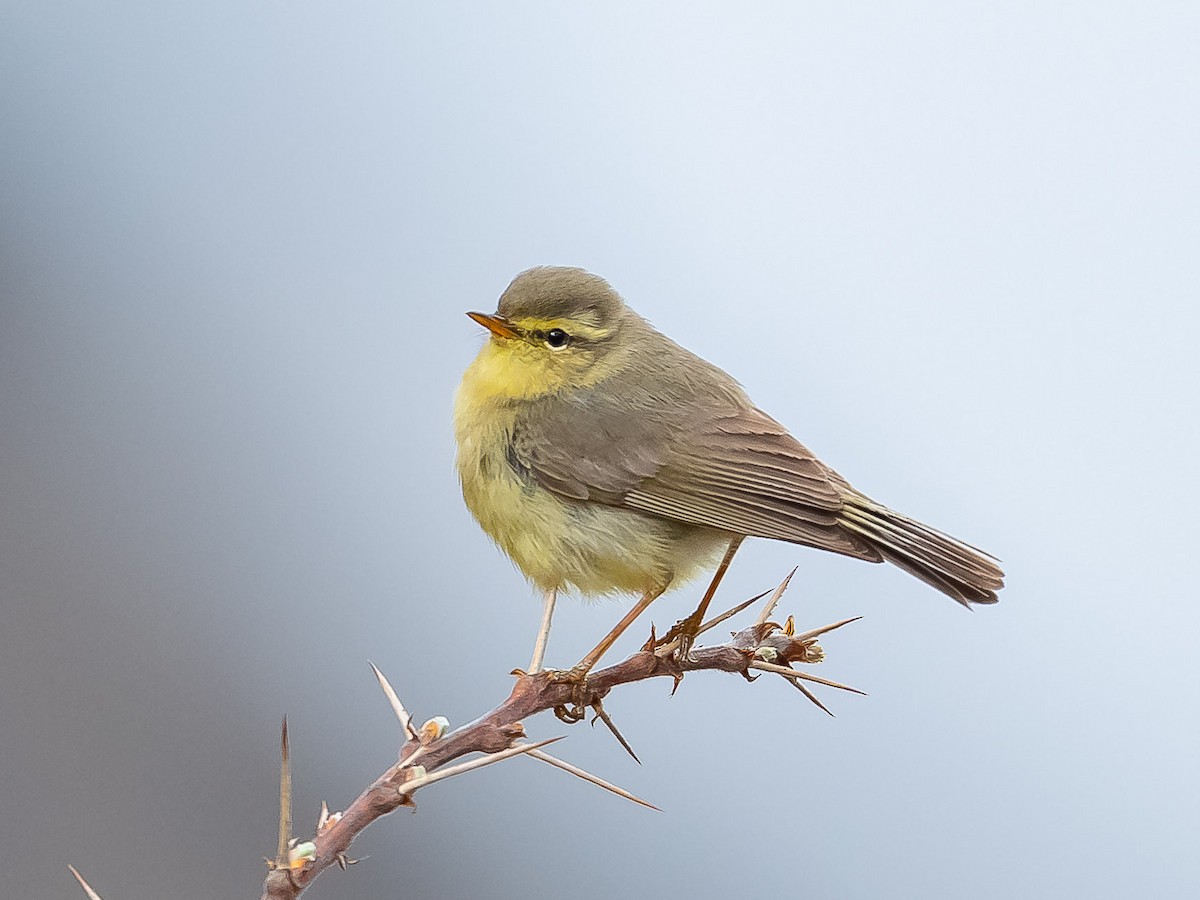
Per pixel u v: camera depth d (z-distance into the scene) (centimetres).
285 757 636
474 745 691
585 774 682
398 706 690
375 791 654
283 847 636
